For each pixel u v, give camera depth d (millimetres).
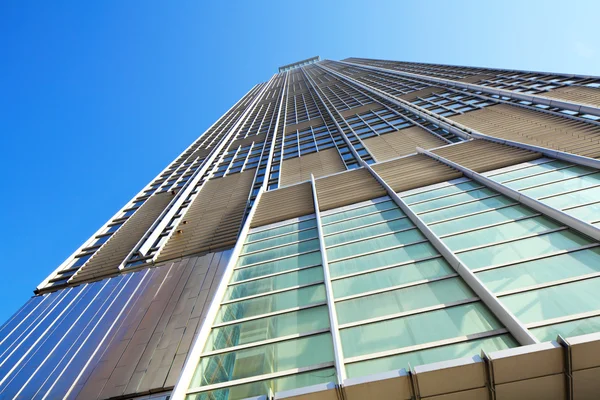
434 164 17406
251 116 64438
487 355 4891
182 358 9781
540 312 6137
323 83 77750
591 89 25062
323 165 27266
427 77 48438
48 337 12711
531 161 13953
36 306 15453
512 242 8539
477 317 6570
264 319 8266
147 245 19016
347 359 6348
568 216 8516
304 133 41062
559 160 13086
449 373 4914
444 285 7742
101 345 11422
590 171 11336
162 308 12594
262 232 14938
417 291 7781
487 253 8359
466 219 10570
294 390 5188
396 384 4996
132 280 15461
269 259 11797
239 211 21688
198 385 6672
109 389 9328
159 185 36188
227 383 6566
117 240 22781
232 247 16578
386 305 7602
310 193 18562
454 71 50844
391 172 18438
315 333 7301
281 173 28172
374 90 50844
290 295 9039
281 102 69375
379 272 9000
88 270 19000
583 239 7836
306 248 11953
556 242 8023
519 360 4801
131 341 11164
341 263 10102
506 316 6133
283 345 7215
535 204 9844
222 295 9859
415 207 12828
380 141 28547
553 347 4785
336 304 8109
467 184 13664
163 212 24969
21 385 10430
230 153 41344
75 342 11953
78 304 14586
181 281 14211
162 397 8695
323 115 47031
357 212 14273
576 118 19062
